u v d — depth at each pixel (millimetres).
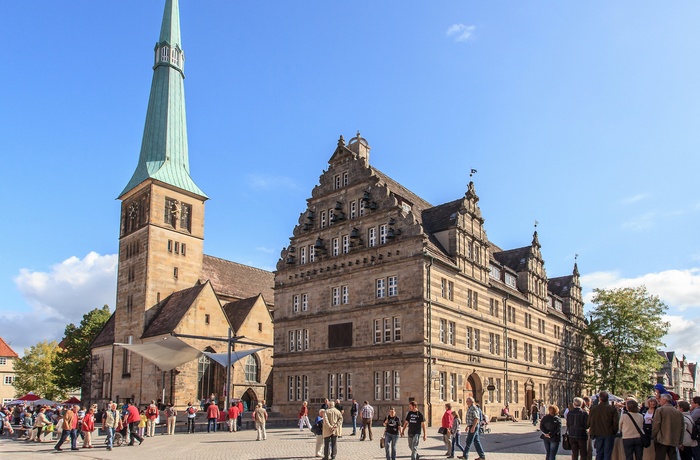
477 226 58625
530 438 36844
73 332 90000
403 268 50031
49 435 43781
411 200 59562
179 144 84500
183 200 81875
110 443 33219
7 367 119812
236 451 30172
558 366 76062
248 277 92375
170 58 86438
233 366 71312
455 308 52375
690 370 194500
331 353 54125
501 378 59656
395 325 49938
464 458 25078
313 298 57281
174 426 42875
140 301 75500
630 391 77375
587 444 19953
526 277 69750
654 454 17828
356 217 54969
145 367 70625
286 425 51375
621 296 77188
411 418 24141
